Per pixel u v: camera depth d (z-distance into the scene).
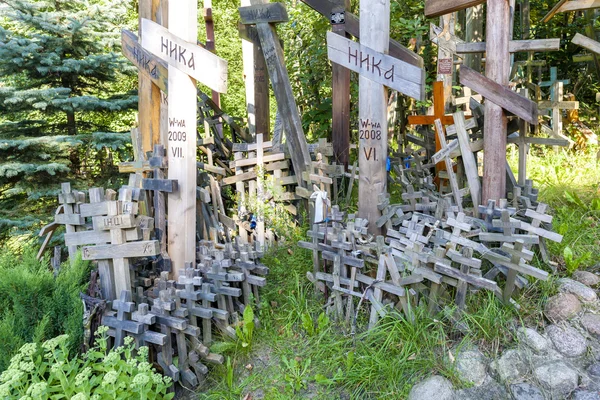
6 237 6.27
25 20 6.16
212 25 7.07
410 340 2.89
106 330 2.72
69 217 3.15
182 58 3.20
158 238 3.42
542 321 2.96
